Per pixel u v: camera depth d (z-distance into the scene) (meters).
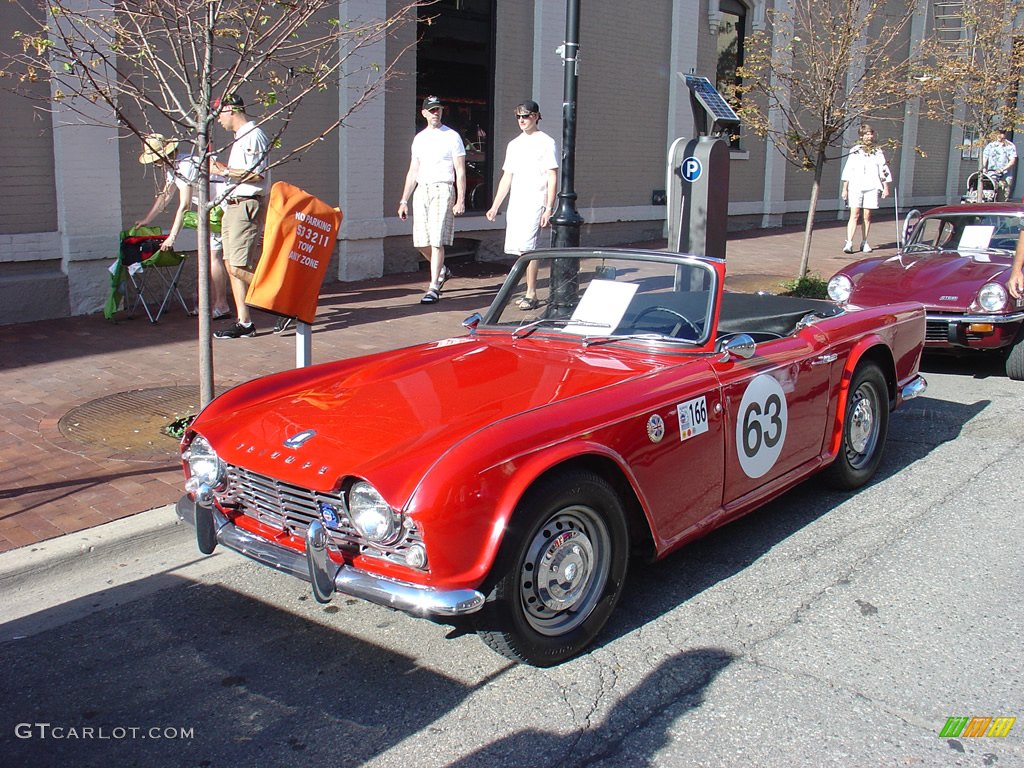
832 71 10.92
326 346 8.09
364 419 3.68
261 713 3.31
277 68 9.83
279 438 3.64
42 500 4.88
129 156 9.20
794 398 4.61
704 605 4.07
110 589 4.27
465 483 3.15
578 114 14.07
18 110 8.45
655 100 15.52
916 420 6.84
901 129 22.97
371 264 11.60
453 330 8.83
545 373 4.04
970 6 15.62
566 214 8.43
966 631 3.82
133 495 4.96
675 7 15.43
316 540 3.26
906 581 4.27
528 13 13.04
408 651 3.72
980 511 5.11
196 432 3.91
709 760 3.00
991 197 15.84
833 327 5.02
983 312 7.55
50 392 6.68
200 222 5.57
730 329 4.55
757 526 4.94
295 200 5.78
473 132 12.84
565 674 3.52
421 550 3.13
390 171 11.80
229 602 4.15
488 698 3.38
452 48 12.26
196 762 3.04
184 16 5.54
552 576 3.49
